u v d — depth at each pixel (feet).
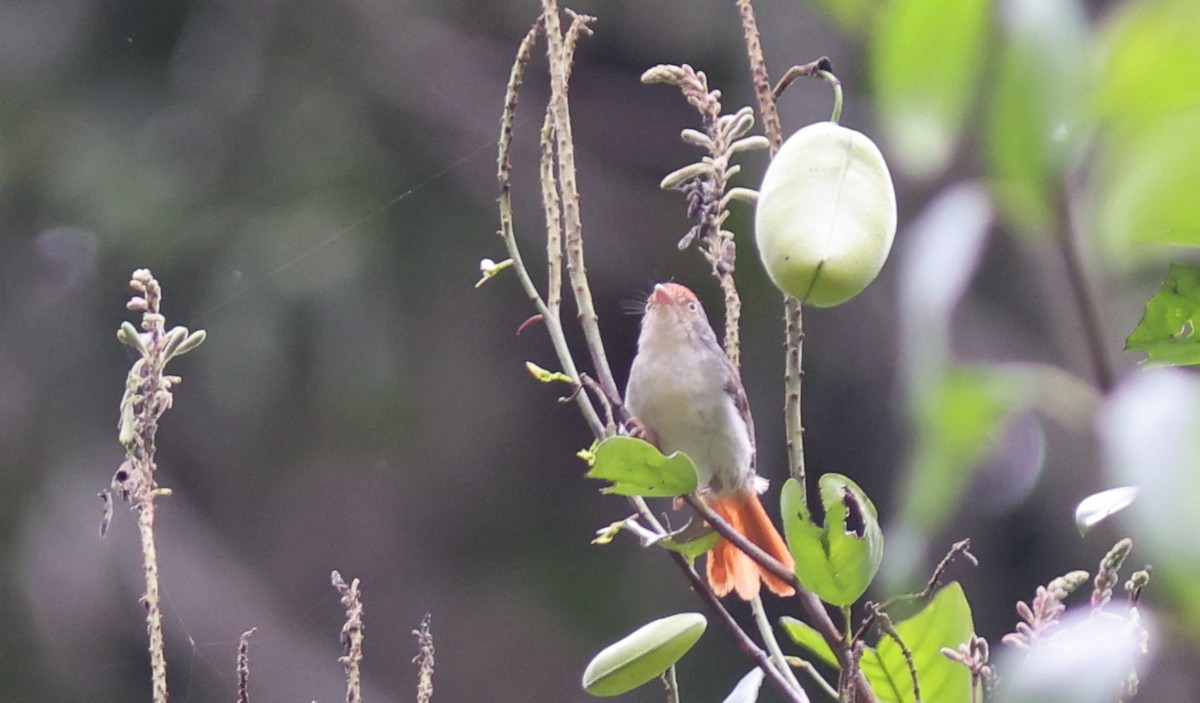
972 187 4.33
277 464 43.37
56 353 41.78
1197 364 6.88
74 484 41.50
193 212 41.06
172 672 41.68
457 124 43.29
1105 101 4.00
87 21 42.50
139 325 41.11
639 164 46.47
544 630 45.16
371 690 43.65
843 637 8.63
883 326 43.01
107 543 41.57
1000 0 4.15
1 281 41.42
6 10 42.57
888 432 43.04
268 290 40.19
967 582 40.24
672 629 9.15
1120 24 3.95
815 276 7.70
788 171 7.97
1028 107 4.10
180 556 42.47
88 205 40.73
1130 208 3.99
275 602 43.70
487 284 43.75
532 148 43.50
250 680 41.75
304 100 42.34
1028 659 6.27
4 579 40.29
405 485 45.03
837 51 37.42
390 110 43.01
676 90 45.57
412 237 42.32
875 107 4.35
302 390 41.01
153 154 41.42
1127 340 6.86
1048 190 4.17
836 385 43.96
